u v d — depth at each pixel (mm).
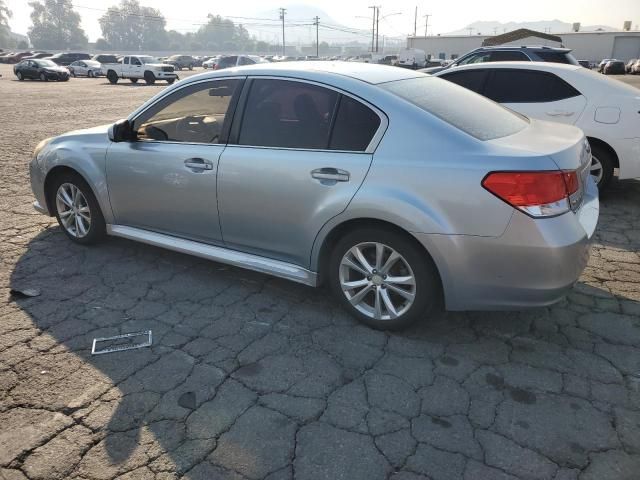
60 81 33469
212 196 3625
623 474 2203
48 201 4773
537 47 9711
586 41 66562
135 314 3500
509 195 2676
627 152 5602
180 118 3811
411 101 3090
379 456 2305
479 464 2260
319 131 3227
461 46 70188
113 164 4109
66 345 3127
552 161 2711
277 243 3473
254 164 3381
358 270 3242
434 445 2367
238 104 3549
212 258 3812
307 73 3357
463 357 3027
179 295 3773
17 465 2240
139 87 28141
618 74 45500
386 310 3248
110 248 4629
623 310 3537
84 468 2227
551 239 2678
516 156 2717
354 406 2623
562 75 5961
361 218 3072
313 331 3303
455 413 2570
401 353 3068
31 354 3029
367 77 3311
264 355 3049
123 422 2500
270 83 3469
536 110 6031
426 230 2846
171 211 3912
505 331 3295
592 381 2807
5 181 6961
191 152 3680
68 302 3652
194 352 3074
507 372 2887
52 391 2715
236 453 2318
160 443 2371
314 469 2232
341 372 2895
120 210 4230
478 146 2830
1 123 12625
